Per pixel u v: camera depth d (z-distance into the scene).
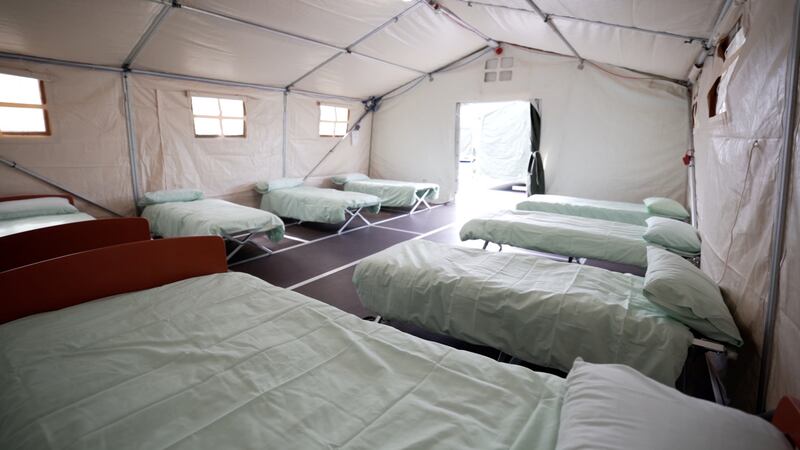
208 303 1.60
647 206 4.13
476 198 7.95
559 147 5.79
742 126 1.72
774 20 1.40
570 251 3.23
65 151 3.79
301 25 4.05
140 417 0.96
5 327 1.35
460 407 1.04
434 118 6.92
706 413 0.79
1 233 2.80
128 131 4.21
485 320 1.94
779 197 1.21
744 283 1.55
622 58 4.52
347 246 4.36
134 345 1.27
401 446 0.90
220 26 3.72
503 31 5.05
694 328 1.59
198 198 4.68
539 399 1.08
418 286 2.11
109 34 3.40
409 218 5.97
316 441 0.91
